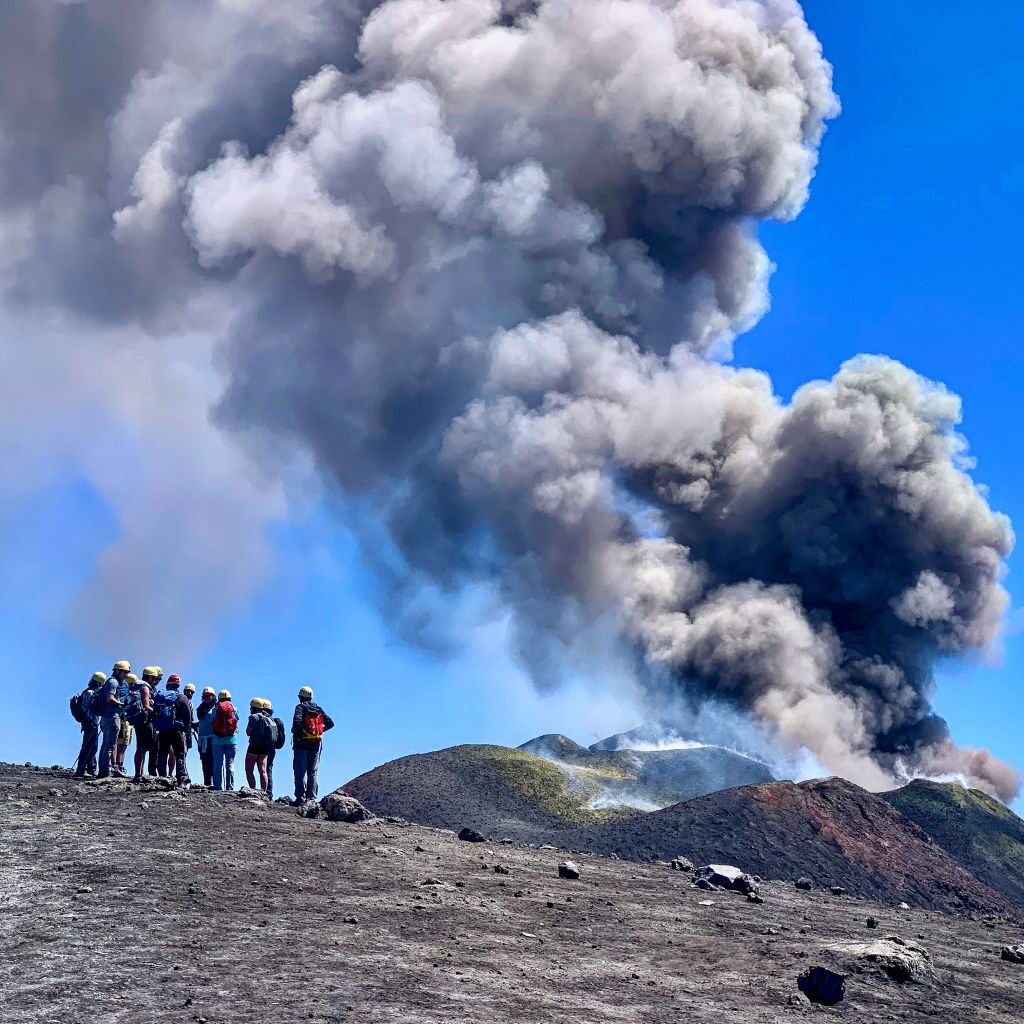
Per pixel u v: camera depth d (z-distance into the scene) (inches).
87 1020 412.5
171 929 537.0
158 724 965.8
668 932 665.6
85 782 933.2
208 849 716.0
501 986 505.0
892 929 787.4
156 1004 433.1
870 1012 542.3
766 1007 527.8
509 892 724.7
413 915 621.0
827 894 990.4
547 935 621.0
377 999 460.4
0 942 501.4
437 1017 445.7
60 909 555.8
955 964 681.0
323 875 690.2
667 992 533.6
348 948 535.5
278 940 536.1
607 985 532.7
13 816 761.0
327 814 919.7
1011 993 620.4
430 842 894.4
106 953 493.0
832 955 620.4
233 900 602.5
